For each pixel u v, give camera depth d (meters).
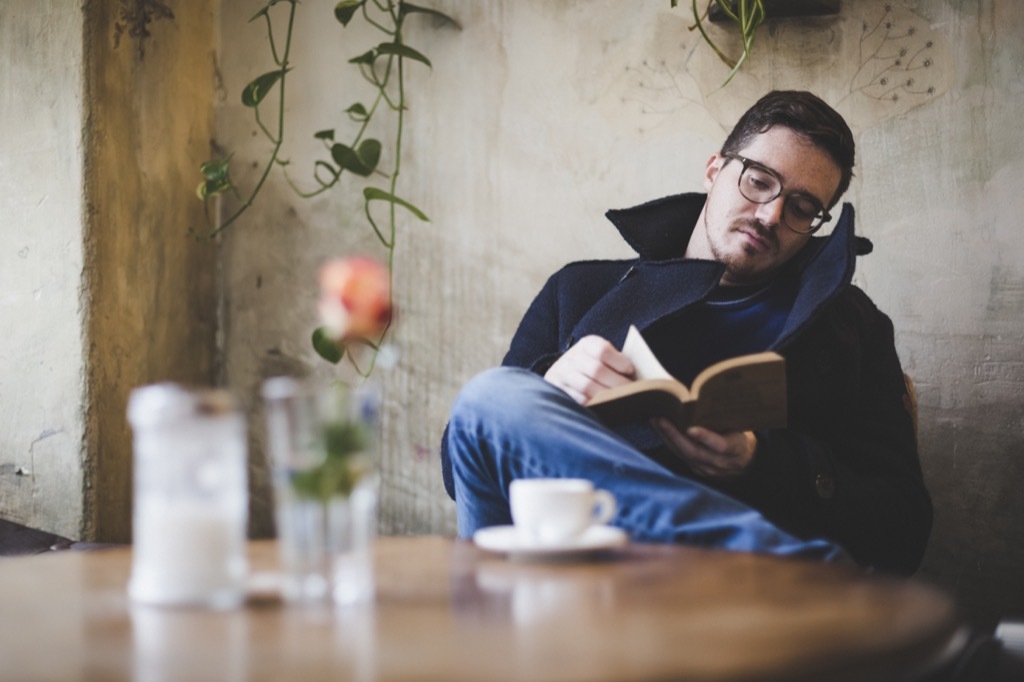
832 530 1.96
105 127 2.64
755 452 1.88
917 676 0.94
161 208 2.84
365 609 1.06
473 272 2.84
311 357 2.96
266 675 0.83
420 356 2.88
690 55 2.71
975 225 2.54
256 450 2.99
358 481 1.10
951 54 2.55
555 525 1.35
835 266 2.10
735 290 2.24
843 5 2.62
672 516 1.53
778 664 0.85
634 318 2.19
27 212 2.63
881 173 2.60
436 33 2.88
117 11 2.68
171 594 1.07
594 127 2.77
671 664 0.85
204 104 2.99
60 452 2.61
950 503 2.55
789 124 2.16
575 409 1.65
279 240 2.98
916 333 2.57
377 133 2.92
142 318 2.76
